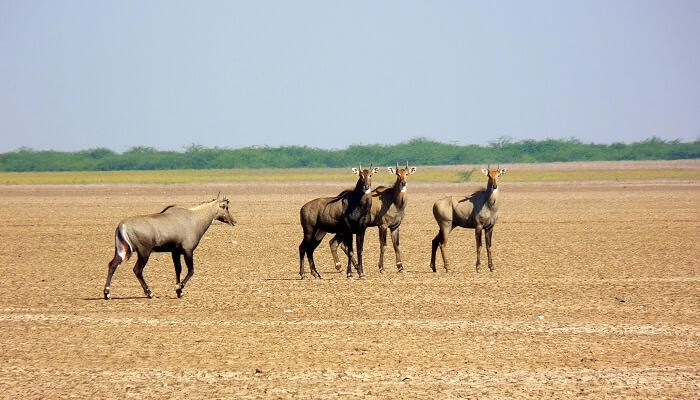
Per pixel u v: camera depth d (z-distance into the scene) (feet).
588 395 170.50
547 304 263.08
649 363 193.98
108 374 186.39
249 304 266.36
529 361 195.52
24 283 313.94
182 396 171.12
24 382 180.55
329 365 192.75
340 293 285.43
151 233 269.85
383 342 213.66
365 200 312.29
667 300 269.64
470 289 291.38
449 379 181.47
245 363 194.80
